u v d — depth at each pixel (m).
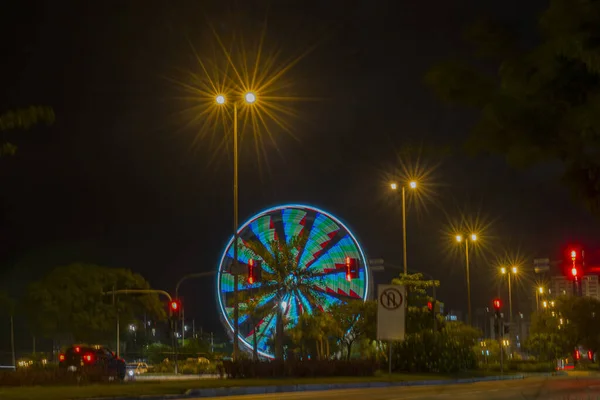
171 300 48.19
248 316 52.81
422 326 48.75
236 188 38.84
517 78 7.88
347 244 62.06
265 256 49.62
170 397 24.25
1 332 98.69
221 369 36.16
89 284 88.31
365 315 48.41
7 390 23.05
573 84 7.64
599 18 7.32
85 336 87.81
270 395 26.53
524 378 50.09
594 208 8.69
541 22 7.63
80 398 21.53
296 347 55.00
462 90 8.18
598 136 7.70
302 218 63.19
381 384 34.94
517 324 119.19
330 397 25.42
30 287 87.06
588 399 25.02
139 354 101.31
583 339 94.12
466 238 62.12
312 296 49.59
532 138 8.04
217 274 61.75
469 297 61.28
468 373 47.75
